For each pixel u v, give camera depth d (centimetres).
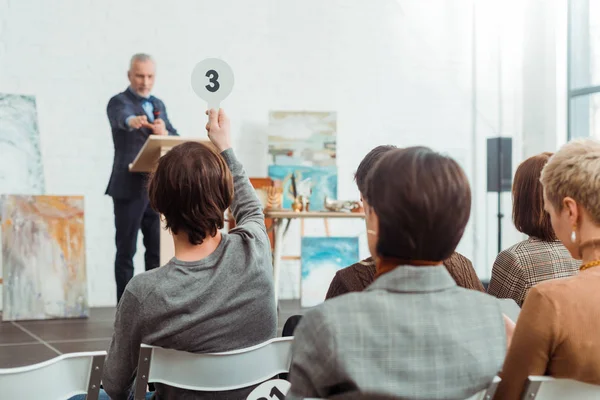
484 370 103
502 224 691
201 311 148
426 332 99
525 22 696
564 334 119
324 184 634
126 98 568
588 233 133
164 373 141
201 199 149
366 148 660
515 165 696
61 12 580
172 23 609
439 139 680
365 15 660
